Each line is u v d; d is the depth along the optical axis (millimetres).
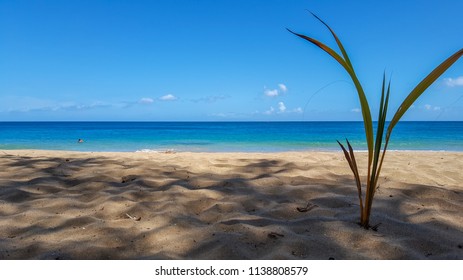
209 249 1922
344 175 3758
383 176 3721
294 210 2570
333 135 23281
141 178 3539
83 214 2514
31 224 2311
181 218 2377
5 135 23344
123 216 2477
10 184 3285
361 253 1882
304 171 3924
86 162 4578
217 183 3346
